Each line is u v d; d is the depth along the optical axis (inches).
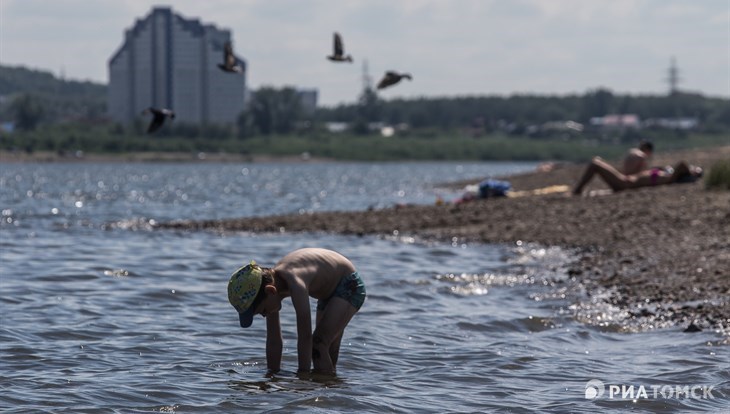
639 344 412.5
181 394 321.4
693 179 1060.5
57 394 318.3
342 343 405.7
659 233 740.0
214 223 962.7
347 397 318.7
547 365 374.6
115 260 673.0
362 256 701.3
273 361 349.4
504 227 837.2
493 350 400.5
